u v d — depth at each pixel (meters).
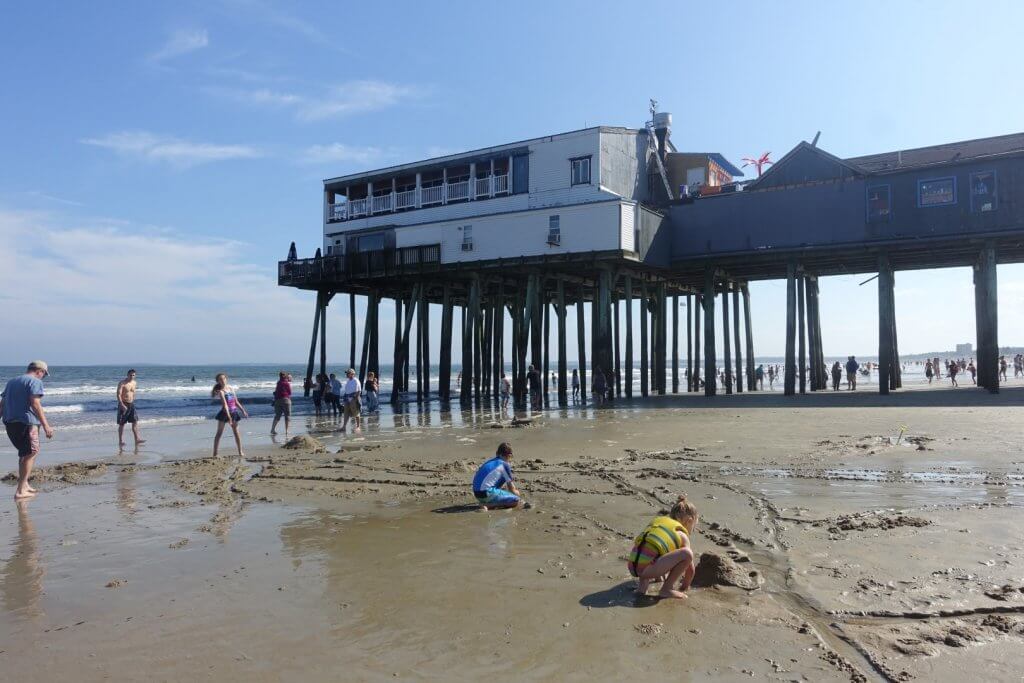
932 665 3.97
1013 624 4.48
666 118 35.94
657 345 35.50
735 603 5.06
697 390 40.69
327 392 25.11
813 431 15.20
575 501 8.88
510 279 34.94
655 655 4.25
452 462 12.52
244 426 21.25
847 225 27.70
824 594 5.14
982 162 25.70
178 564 6.62
